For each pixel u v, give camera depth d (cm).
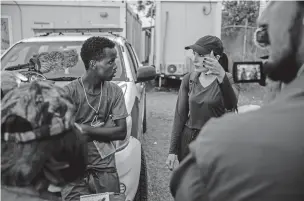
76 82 223
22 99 106
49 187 112
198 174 89
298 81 82
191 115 254
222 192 74
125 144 274
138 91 429
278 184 69
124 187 262
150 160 490
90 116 221
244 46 1141
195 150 83
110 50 216
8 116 104
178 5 1086
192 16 1092
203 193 85
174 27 1101
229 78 248
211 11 1088
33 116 103
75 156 113
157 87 1269
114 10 868
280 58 83
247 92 750
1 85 150
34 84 111
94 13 871
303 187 68
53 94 110
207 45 241
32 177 107
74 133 114
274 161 69
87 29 502
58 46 428
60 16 871
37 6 872
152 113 822
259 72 125
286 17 81
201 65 245
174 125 268
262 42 90
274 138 71
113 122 226
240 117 78
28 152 104
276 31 82
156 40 1108
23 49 430
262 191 69
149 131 653
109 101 223
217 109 245
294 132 71
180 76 1120
